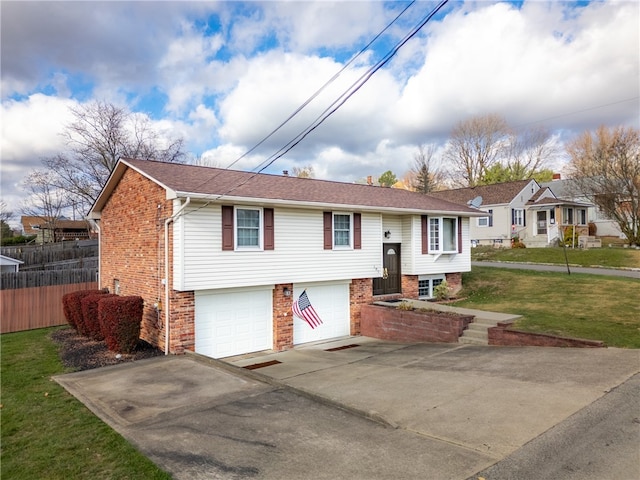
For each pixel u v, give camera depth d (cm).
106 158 3631
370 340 1489
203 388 835
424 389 782
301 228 1420
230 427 628
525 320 1252
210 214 1202
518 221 3812
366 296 1623
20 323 1553
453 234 1903
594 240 3319
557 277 1920
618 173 3275
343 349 1348
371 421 644
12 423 644
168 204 1188
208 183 1294
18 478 471
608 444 512
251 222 1306
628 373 769
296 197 1371
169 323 1156
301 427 624
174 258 1161
